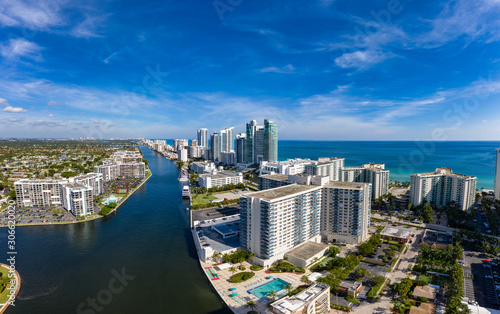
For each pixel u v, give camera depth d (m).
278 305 144.25
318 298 153.62
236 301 179.62
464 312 153.00
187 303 183.38
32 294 192.12
